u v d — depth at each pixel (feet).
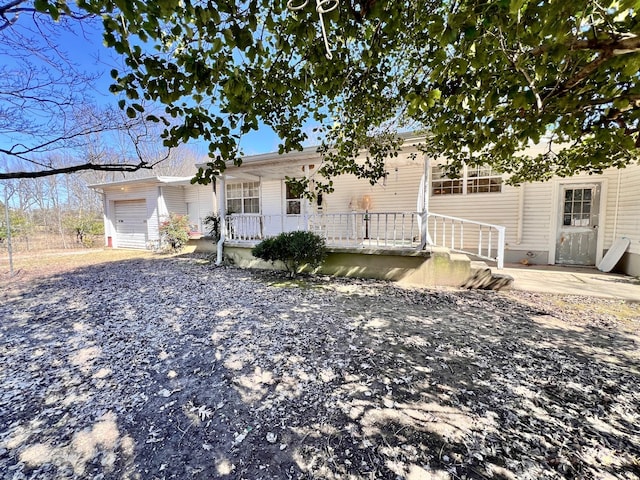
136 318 13.61
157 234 38.04
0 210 43.42
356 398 7.41
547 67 4.58
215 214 33.55
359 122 10.95
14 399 7.73
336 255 21.33
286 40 5.28
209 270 24.84
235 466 5.54
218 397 7.64
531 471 5.20
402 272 19.31
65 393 7.96
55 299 17.08
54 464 5.65
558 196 21.56
